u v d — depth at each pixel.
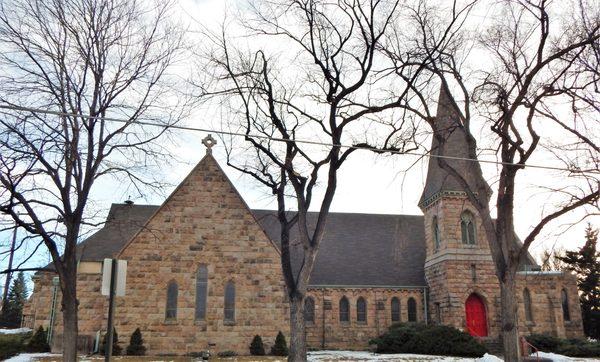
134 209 39.84
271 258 32.00
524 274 39.72
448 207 39.06
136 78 19.06
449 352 32.91
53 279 32.97
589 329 48.22
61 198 17.53
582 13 19.83
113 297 11.34
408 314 40.84
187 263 31.16
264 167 22.94
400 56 21.30
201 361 26.78
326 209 21.59
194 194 32.28
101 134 18.50
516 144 19.70
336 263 42.31
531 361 28.86
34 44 20.92
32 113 17.39
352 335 39.44
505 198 19.77
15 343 29.06
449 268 37.94
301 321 20.23
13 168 16.58
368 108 21.12
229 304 31.16
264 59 22.08
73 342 16.95
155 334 29.83
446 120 27.38
